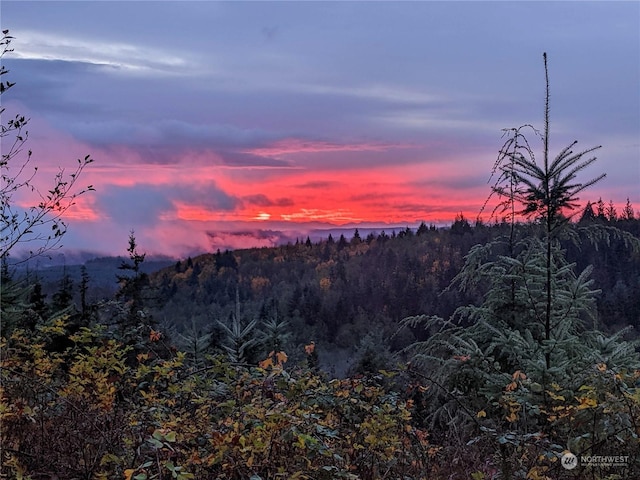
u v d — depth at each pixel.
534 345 7.39
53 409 4.82
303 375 5.17
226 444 3.88
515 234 8.62
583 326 8.34
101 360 4.97
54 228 6.11
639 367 6.64
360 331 56.97
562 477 4.71
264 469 3.94
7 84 6.00
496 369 7.38
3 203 5.91
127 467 3.88
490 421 5.70
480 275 8.67
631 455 4.62
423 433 5.51
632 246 7.59
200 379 5.26
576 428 4.96
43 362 5.42
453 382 7.40
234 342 10.46
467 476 4.86
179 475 3.23
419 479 4.82
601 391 4.87
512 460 4.71
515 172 7.59
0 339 5.60
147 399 4.89
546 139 7.50
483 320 8.20
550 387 6.38
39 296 12.70
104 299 9.44
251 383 5.02
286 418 4.03
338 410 5.04
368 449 4.69
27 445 4.35
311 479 3.96
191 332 9.79
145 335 6.63
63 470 4.11
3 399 4.58
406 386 6.05
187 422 4.43
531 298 8.02
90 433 4.41
